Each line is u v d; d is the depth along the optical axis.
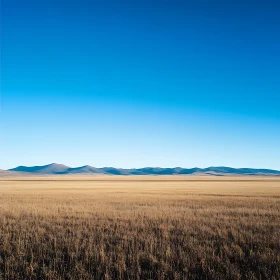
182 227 17.14
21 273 9.70
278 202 34.47
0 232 15.70
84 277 9.27
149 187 77.50
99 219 20.45
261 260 10.58
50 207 28.09
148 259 10.80
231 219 20.50
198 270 9.98
